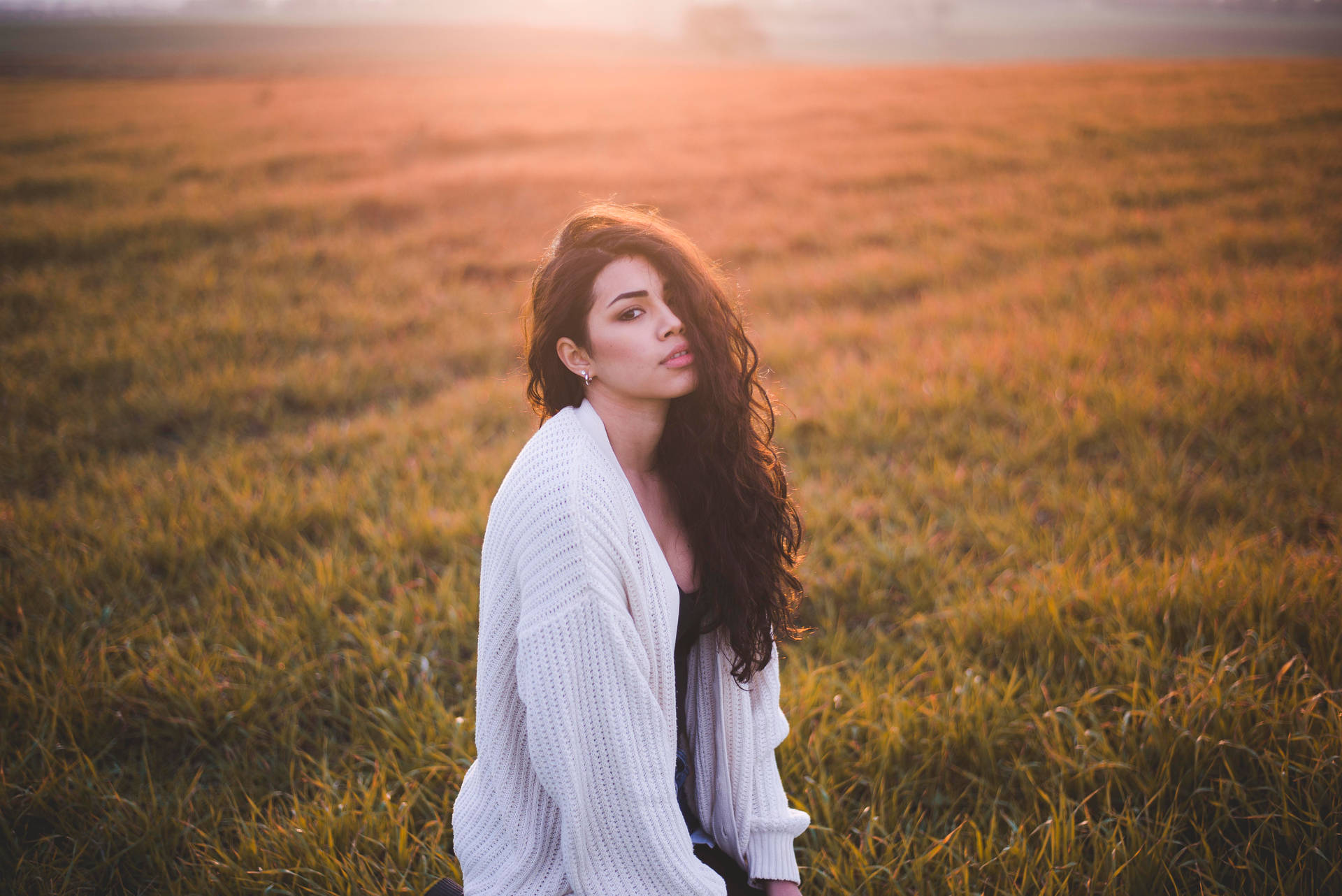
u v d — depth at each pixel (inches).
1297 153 542.6
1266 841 85.0
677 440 55.4
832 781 94.1
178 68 1964.8
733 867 63.1
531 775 52.6
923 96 947.3
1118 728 99.2
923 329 278.5
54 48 2979.8
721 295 51.9
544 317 51.0
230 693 110.5
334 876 82.9
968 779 97.4
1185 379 212.4
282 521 157.9
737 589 56.3
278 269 375.9
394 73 1807.3
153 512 162.6
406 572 145.4
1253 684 103.0
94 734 105.0
